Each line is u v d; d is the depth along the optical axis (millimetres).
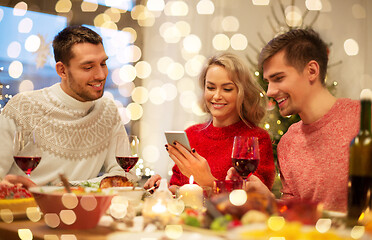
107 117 2307
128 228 1030
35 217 1168
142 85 4195
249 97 2135
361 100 1164
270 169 2057
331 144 1688
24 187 1372
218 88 2100
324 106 1722
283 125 3045
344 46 4000
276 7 4254
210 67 2143
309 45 1675
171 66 4289
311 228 883
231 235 838
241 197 1004
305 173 1736
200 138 2219
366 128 1156
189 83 4285
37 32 3400
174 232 927
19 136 1435
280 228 859
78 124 2158
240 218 989
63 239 970
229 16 4391
